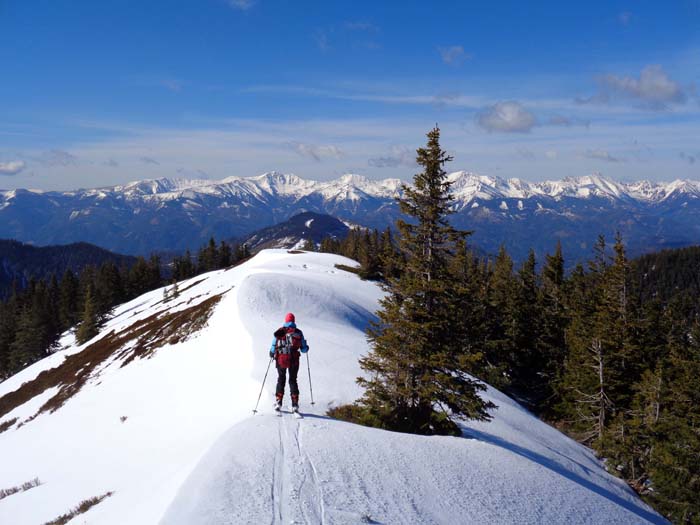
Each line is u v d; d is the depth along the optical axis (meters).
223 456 8.58
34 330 83.19
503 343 45.12
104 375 40.00
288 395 20.69
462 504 8.58
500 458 11.81
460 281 19.50
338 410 20.06
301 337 12.45
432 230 18.92
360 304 54.00
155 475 12.49
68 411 33.47
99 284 105.12
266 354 26.80
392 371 18.55
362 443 10.08
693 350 35.59
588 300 49.19
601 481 23.39
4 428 41.22
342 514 7.05
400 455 9.92
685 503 23.64
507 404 31.92
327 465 8.69
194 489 7.32
